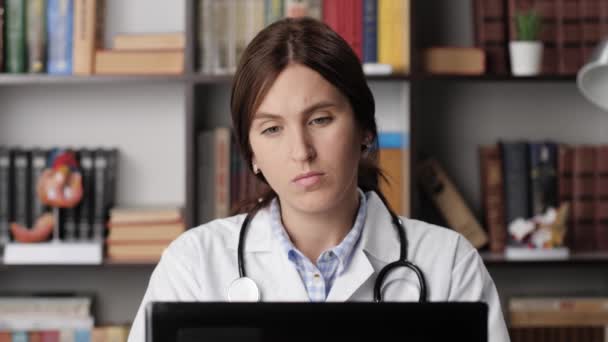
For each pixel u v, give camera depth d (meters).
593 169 2.53
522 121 2.71
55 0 2.43
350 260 1.27
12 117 2.67
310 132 1.09
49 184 2.39
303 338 0.82
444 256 1.32
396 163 2.51
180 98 2.68
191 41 2.40
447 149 2.70
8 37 2.43
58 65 2.44
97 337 2.51
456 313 0.82
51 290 2.70
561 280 2.73
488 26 2.48
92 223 2.47
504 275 2.72
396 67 2.45
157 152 2.68
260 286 1.27
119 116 2.68
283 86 1.08
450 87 2.69
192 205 2.43
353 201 1.27
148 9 2.65
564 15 2.48
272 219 1.29
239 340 0.82
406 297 1.28
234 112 1.17
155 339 0.82
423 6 2.67
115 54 2.43
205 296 1.28
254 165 1.23
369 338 0.83
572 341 2.52
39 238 2.43
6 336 2.50
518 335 2.52
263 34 1.13
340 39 1.13
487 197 2.53
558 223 2.45
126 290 2.71
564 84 2.70
